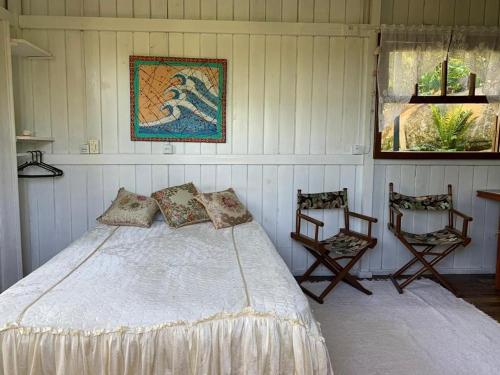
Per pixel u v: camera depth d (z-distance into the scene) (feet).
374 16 10.77
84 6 10.37
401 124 11.32
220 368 4.89
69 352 4.68
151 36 10.51
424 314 8.96
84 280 5.93
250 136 11.06
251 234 8.93
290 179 11.28
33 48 9.50
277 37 10.80
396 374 6.62
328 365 4.99
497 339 7.82
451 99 11.15
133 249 7.68
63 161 10.68
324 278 11.39
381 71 10.76
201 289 5.62
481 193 11.16
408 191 11.55
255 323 4.94
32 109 10.49
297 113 11.08
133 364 4.75
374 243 9.78
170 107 10.73
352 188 11.45
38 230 10.86
